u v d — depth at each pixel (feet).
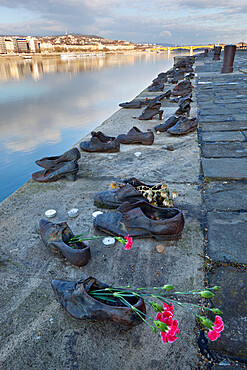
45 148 26.35
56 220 9.21
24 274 6.94
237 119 20.33
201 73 55.47
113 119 23.31
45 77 94.07
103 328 5.43
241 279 6.37
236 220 8.65
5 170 21.50
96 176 12.58
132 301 5.32
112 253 7.56
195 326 5.37
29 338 5.30
